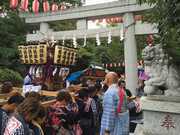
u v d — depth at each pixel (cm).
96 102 585
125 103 469
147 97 484
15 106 365
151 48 482
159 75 477
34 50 734
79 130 533
